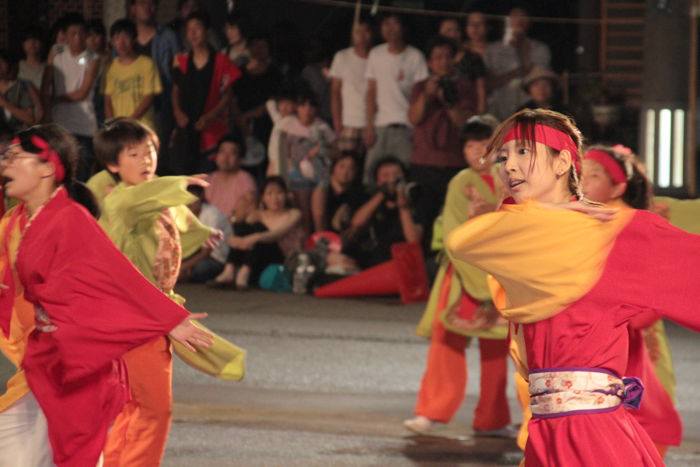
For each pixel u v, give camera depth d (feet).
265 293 95.66
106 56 105.29
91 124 105.09
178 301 42.39
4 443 36.09
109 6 117.08
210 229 44.68
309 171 101.24
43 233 35.19
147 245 41.22
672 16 102.53
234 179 99.40
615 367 29.81
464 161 100.63
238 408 59.06
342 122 104.37
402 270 85.25
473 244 30.27
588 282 29.48
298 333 78.89
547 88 106.22
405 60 101.96
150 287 35.63
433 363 55.21
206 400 60.59
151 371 39.14
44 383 35.70
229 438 53.01
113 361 36.81
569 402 29.63
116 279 35.32
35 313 35.96
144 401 39.37
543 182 30.30
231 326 80.84
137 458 39.45
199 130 103.19
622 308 29.71
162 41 105.60
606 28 135.95
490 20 122.11
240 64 106.01
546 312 29.73
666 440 40.60
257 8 126.00
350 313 87.15
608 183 43.01
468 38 114.32
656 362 44.78
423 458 50.47
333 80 104.17
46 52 106.83
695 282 29.48
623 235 29.58
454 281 53.98
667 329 83.92
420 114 100.07
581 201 30.71
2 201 39.68
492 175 53.62
